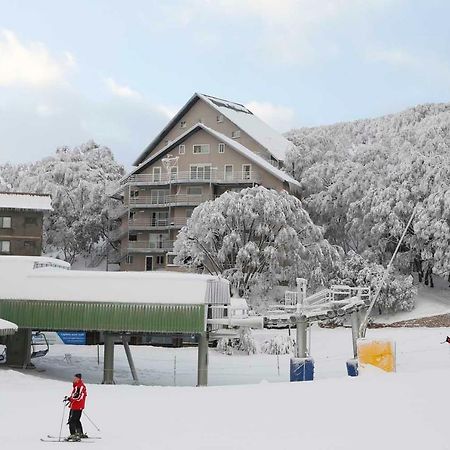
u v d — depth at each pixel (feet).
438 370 109.70
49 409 79.82
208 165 275.80
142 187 281.95
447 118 284.82
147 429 66.80
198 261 223.92
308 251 223.30
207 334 128.26
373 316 225.15
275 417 73.36
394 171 245.86
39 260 140.56
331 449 55.11
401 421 68.54
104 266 305.94
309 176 273.75
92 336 198.59
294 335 202.18
